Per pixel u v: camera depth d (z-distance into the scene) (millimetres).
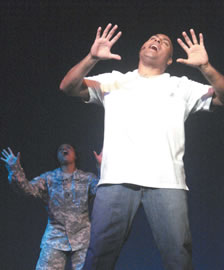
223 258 6336
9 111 6648
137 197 1746
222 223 6449
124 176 1739
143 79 2033
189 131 6734
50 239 3416
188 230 1724
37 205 6488
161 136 1813
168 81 2031
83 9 6480
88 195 3641
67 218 3465
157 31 6512
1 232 6395
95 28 6602
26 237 6418
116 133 1844
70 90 2006
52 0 6410
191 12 6371
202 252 6398
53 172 3707
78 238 3416
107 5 6469
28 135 6645
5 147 6570
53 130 6699
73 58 6676
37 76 6695
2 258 6344
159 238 1722
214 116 6676
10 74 6656
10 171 3488
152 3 6418
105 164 1813
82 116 6762
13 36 6566
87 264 1708
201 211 6527
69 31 6625
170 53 2180
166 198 1720
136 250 6441
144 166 1755
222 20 6340
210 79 1946
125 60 6578
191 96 2035
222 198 6520
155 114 1868
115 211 1723
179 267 1670
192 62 1923
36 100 6707
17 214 6457
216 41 6387
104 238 1703
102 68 6598
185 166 6676
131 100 1917
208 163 6641
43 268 3320
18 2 6387
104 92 2035
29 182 3551
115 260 1744
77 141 6715
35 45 6629
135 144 1796
